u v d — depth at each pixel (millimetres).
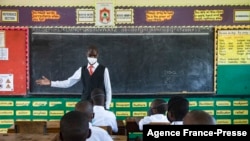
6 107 6312
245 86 6289
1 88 6285
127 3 6254
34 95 6332
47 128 4387
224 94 6305
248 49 6250
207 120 2016
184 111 2914
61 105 6348
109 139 2822
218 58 6281
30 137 3453
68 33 6289
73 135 2039
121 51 6309
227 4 6254
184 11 6273
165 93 6352
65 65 6312
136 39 6293
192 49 6301
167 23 6281
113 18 6270
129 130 4707
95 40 6293
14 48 6262
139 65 6328
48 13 6266
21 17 6254
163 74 6320
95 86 6234
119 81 6336
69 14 6273
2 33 6254
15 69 6281
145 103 6344
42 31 6273
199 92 6320
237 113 6324
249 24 6254
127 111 6352
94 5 6258
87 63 6277
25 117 6344
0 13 6234
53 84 6328
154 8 6270
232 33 6254
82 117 2111
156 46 6305
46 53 6293
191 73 6328
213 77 6305
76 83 6336
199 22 6270
